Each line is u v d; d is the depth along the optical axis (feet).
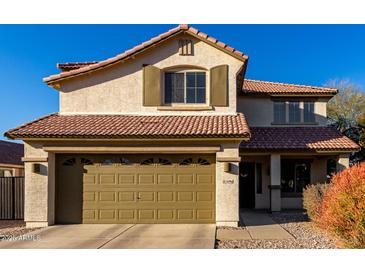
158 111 56.39
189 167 50.80
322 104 78.13
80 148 49.75
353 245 33.47
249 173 76.13
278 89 78.59
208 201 50.34
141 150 49.80
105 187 51.08
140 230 45.70
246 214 64.90
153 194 50.80
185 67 56.95
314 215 50.03
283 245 38.40
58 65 67.97
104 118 55.16
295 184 75.87
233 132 48.11
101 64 56.03
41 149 49.67
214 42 55.72
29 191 49.21
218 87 56.24
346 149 65.82
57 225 49.83
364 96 133.69
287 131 75.25
